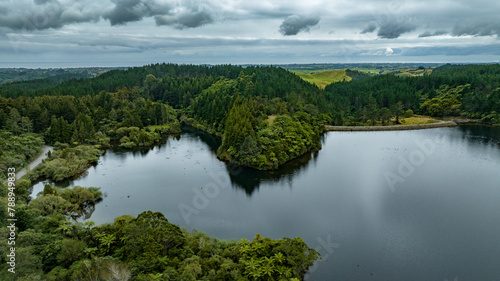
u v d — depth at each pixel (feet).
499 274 190.39
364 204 285.23
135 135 520.42
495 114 631.97
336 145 501.15
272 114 531.91
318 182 341.62
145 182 339.36
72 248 163.43
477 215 262.26
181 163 411.75
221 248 198.70
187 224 248.32
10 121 459.73
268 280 155.63
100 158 437.99
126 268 139.64
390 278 186.39
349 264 198.90
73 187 309.22
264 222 252.62
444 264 199.72
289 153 420.36
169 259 164.96
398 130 619.26
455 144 490.49
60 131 474.90
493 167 381.40
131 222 186.09
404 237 230.07
